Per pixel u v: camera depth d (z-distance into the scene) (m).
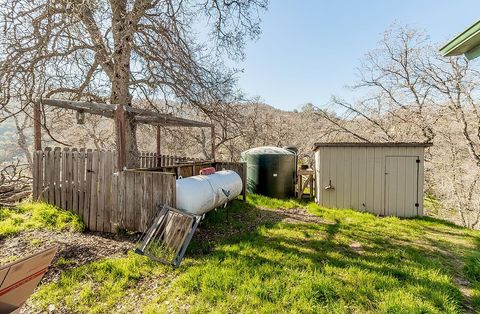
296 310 2.48
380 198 7.26
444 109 12.19
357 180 7.36
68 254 3.50
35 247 3.62
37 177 4.94
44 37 4.96
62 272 3.05
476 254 4.05
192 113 7.33
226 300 2.62
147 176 4.32
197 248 4.01
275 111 21.28
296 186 9.53
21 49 4.92
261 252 3.86
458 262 3.88
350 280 3.05
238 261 3.44
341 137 15.52
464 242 4.82
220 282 2.90
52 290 2.72
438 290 2.89
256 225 5.49
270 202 7.77
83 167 4.62
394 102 13.86
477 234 5.43
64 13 5.11
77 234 4.25
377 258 3.81
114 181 4.45
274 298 2.65
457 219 12.12
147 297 2.70
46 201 4.88
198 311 2.45
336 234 4.99
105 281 2.93
